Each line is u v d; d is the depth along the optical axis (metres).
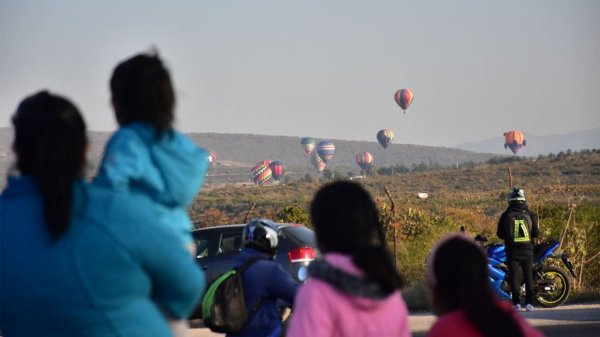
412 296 19.95
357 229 4.78
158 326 4.04
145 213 4.04
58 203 3.91
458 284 4.60
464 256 4.64
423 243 25.70
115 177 4.23
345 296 4.60
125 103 4.46
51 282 3.87
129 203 4.03
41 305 3.89
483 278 4.66
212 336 16.77
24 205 3.99
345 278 4.59
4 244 3.95
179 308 4.21
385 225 26.22
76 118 4.19
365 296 4.59
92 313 3.90
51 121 4.07
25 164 4.11
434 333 4.56
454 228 27.23
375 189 182.88
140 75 4.42
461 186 182.88
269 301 7.61
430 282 4.87
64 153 4.04
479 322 4.44
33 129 4.05
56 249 3.89
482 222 29.86
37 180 4.01
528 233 18.42
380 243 4.96
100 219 3.95
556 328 15.76
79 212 3.95
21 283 3.90
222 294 7.48
